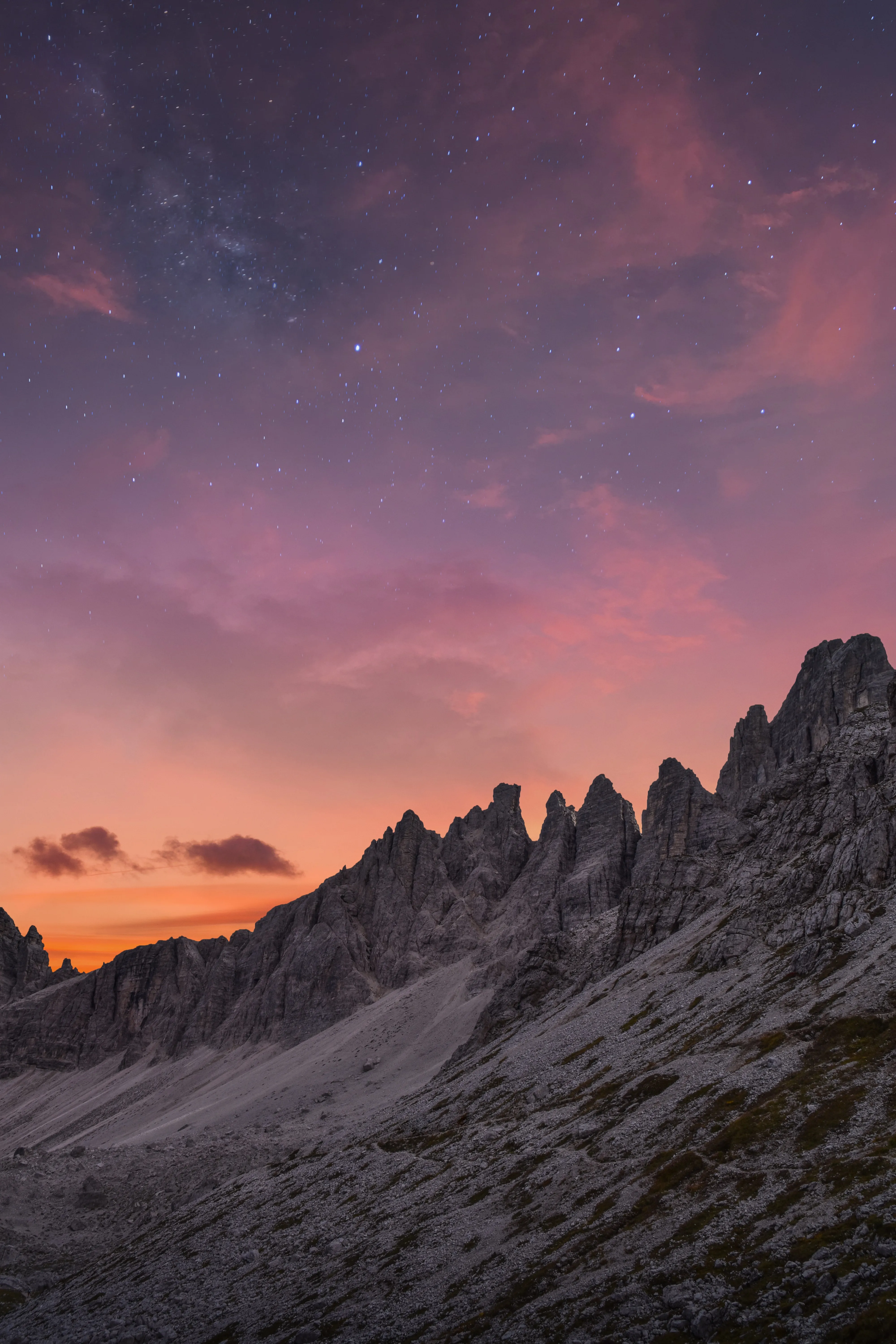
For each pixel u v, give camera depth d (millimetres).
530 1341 63500
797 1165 74125
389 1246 98312
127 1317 107125
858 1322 49344
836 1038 100312
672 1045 129125
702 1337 55406
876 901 142625
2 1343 115812
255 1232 125438
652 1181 83188
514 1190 98875
